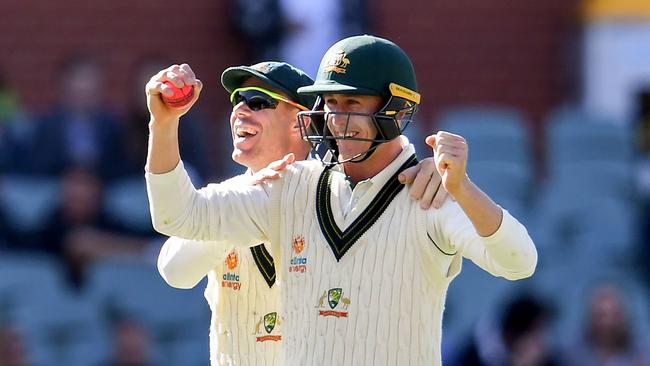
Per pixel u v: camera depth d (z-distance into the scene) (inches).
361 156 589.9
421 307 587.2
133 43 1684.3
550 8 1788.9
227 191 612.1
